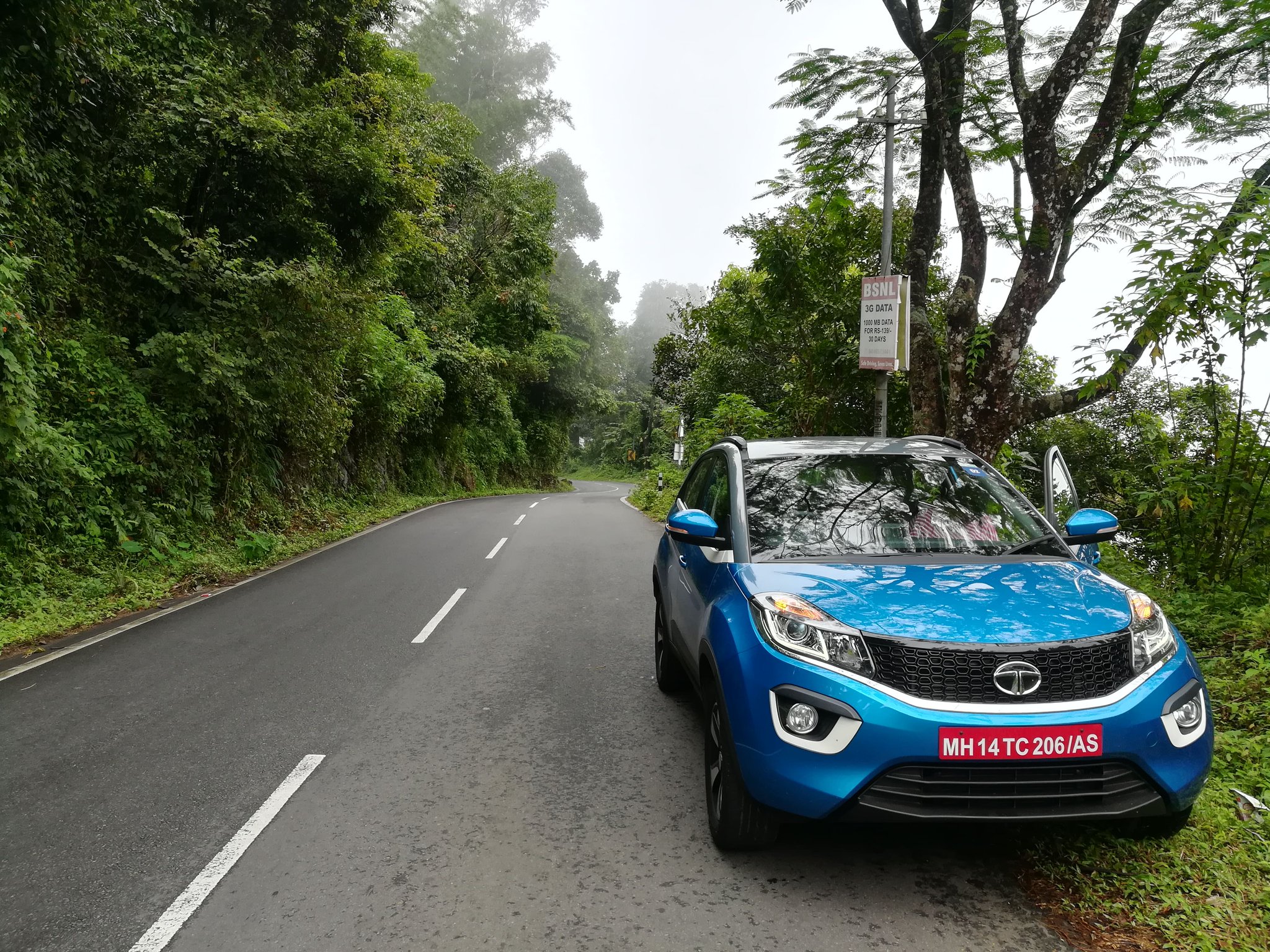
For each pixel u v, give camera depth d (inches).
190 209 482.9
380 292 751.7
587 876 125.3
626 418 3240.7
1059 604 123.9
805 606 124.3
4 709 207.9
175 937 110.0
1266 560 258.7
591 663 249.0
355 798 153.9
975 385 328.5
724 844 131.1
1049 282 343.9
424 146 783.1
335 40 549.0
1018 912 115.0
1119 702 113.0
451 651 262.5
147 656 258.4
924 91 355.3
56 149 388.2
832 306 554.6
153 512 433.7
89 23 354.0
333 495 800.3
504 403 1555.1
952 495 164.9
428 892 120.9
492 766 169.6
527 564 459.5
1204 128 335.9
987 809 111.0
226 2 473.1
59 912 116.0
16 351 315.3
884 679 114.2
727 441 200.1
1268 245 217.6
